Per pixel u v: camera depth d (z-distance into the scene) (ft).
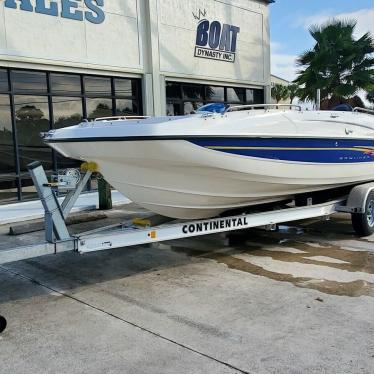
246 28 44.68
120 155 13.80
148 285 14.84
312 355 9.93
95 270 16.63
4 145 29.25
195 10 39.29
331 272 15.52
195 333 11.19
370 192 19.65
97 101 33.83
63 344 10.87
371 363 9.55
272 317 11.96
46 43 29.91
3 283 15.47
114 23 33.68
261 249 18.72
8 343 11.02
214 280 15.08
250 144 15.12
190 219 17.28
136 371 9.53
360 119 20.39
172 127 13.43
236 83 44.34
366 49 51.60
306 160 17.25
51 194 13.23
